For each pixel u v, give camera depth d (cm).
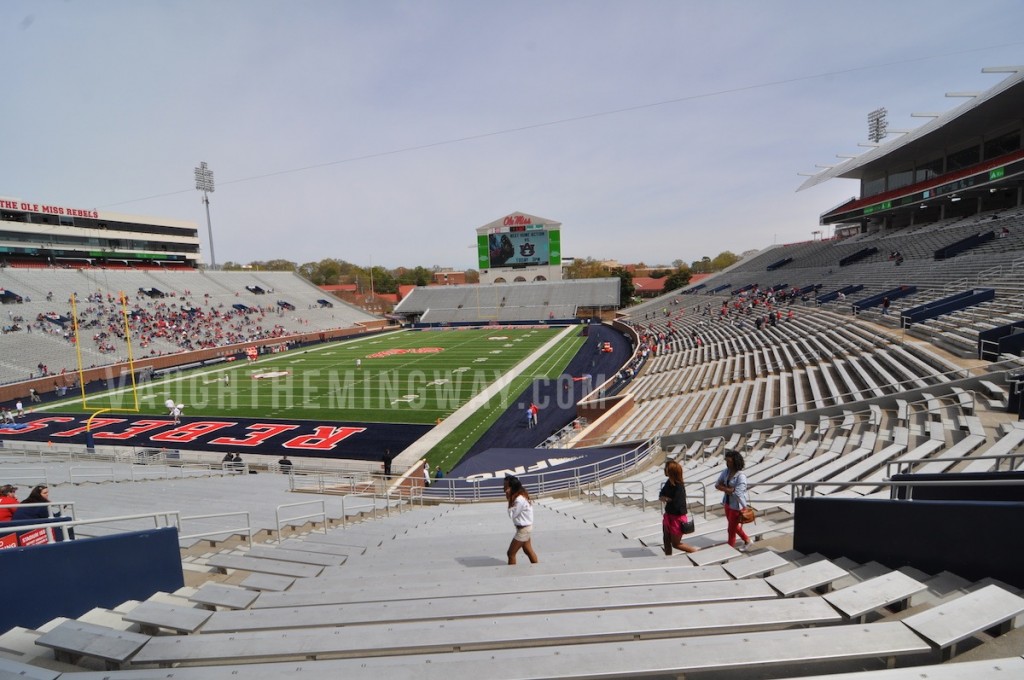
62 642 360
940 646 286
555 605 399
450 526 984
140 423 2773
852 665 303
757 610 348
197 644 354
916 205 4238
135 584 512
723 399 2052
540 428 2452
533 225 7456
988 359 1359
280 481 1653
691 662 285
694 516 846
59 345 4194
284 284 7544
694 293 6519
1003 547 367
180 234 7450
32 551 427
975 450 888
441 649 340
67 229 5988
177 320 5384
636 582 464
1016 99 2786
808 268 4875
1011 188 3372
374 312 8781
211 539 870
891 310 2402
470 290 7838
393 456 2177
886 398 1312
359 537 866
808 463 1061
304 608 422
